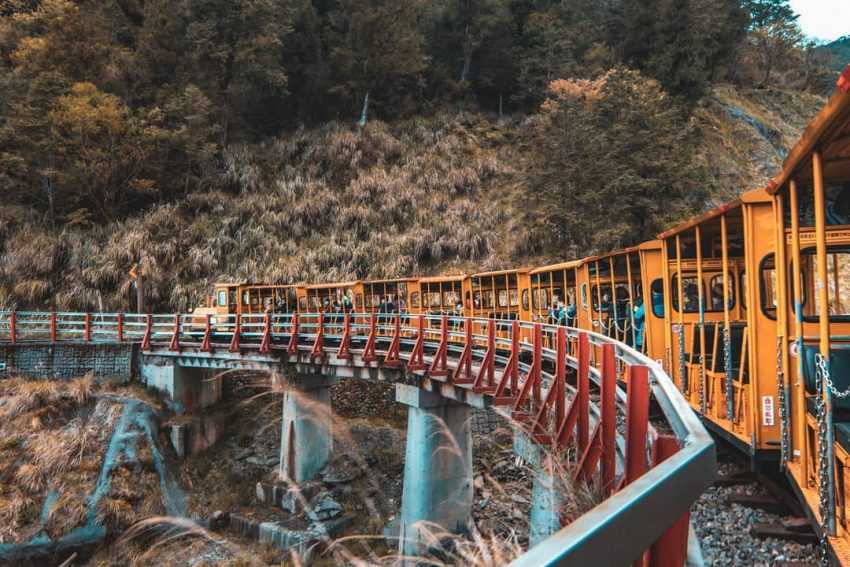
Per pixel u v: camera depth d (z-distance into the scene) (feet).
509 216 106.11
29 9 121.29
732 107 135.74
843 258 20.22
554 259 93.81
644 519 3.86
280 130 135.95
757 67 169.58
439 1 153.07
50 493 56.34
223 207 111.14
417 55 137.69
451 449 48.73
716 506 20.07
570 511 13.07
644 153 89.61
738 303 31.94
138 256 99.35
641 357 12.68
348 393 75.46
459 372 39.40
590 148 87.66
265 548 50.39
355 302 75.82
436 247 101.60
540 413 21.50
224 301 81.61
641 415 11.03
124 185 109.19
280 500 57.31
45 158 102.58
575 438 18.26
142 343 74.69
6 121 101.55
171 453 66.08
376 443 65.21
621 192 87.40
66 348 75.82
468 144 127.85
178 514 57.82
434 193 113.91
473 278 67.97
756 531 17.52
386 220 108.99
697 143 116.98
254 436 70.13
